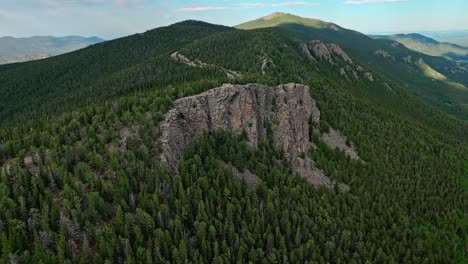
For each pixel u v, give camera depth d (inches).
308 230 4658.0
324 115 7583.7
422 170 7519.7
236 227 4350.4
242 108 5856.3
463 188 7411.4
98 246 3415.4
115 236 3494.1
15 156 4338.1
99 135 4630.9
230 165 4948.3
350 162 6737.2
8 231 3272.6
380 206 5767.7
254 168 5447.8
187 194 4247.0
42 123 5826.8
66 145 4311.0
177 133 4985.2
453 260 5305.1
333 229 4854.8
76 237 3444.9
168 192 4234.7
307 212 4923.7
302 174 5999.0
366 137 7711.6
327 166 6328.7
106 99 7544.3
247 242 4165.8
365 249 4781.0
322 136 7081.7
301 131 6471.5
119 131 4785.9
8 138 5236.2
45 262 3083.2
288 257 4286.4
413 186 6692.9
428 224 5999.0
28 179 3686.0
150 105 5182.1
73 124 4842.5
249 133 5831.7
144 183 4210.1
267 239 4293.8
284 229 4574.3
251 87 6176.2
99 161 4089.6
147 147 4559.5
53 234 3299.7
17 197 3533.5
